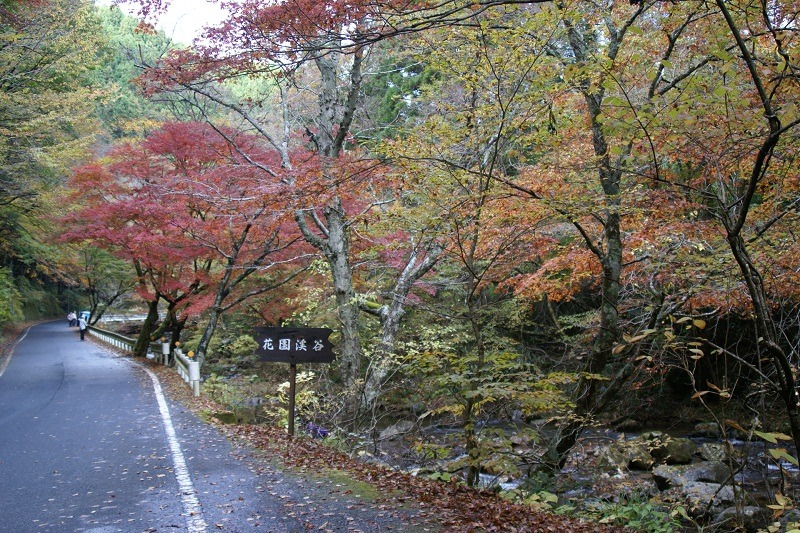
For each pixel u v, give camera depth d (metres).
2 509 6.06
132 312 60.62
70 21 22.72
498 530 5.47
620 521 6.93
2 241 31.84
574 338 14.84
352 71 12.52
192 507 5.99
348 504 6.07
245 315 25.38
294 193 7.99
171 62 10.15
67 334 41.69
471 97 9.84
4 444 9.26
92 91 23.72
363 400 11.88
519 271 13.91
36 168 23.70
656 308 8.73
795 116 4.41
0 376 19.30
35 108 21.70
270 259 17.53
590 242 8.67
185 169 16.97
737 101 5.09
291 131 17.28
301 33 6.61
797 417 4.07
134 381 17.58
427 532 5.28
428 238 9.08
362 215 10.98
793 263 7.45
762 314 4.22
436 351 6.98
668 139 5.61
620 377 9.03
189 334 31.06
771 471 10.57
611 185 8.42
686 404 17.41
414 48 11.25
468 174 7.52
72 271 42.28
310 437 10.24
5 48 19.86
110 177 18.78
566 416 8.20
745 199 4.13
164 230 17.77
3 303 37.53
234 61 8.24
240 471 7.47
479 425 8.41
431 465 9.43
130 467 7.73
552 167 8.26
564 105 8.72
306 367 16.12
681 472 10.39
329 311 18.08
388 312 13.34
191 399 14.02
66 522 5.64
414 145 7.67
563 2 7.24
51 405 13.30
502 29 7.84
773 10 6.09
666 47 8.18
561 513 7.07
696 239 8.35
